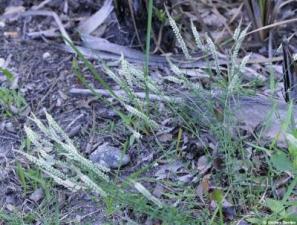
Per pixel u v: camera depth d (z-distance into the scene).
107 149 0.94
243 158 0.86
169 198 0.85
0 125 1.01
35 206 0.88
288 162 0.81
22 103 1.04
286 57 0.93
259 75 1.01
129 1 1.09
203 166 0.89
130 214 0.84
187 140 0.93
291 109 0.82
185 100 0.96
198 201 0.85
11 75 1.06
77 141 0.97
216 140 0.92
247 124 0.92
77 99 1.05
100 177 0.83
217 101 0.94
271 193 0.84
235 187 0.84
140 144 0.94
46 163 0.81
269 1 1.11
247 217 0.81
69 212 0.87
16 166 0.94
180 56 1.11
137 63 1.10
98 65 1.11
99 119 1.00
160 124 0.96
